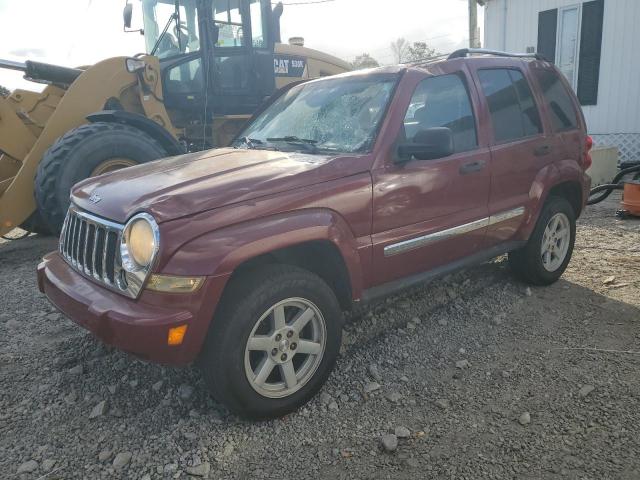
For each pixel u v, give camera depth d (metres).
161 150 6.47
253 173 3.03
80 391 3.29
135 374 3.46
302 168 3.08
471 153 3.89
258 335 2.89
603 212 7.86
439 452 2.68
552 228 4.73
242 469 2.61
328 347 3.11
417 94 3.67
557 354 3.59
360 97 3.73
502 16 13.05
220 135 8.46
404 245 3.47
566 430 2.80
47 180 5.85
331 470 2.59
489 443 2.73
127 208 2.82
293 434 2.86
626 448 2.64
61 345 3.89
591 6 11.40
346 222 3.14
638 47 10.83
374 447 2.74
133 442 2.81
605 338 3.78
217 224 2.66
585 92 11.84
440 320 4.14
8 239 7.41
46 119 7.44
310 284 2.98
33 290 5.09
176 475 2.57
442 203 3.68
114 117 6.46
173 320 2.55
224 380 2.74
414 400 3.13
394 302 4.47
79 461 2.68
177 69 7.85
